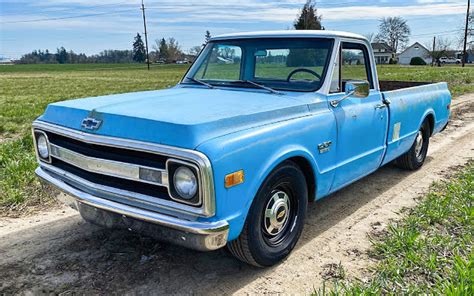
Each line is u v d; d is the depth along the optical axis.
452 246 3.71
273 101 3.61
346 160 4.19
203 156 2.65
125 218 3.02
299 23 58.44
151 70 64.88
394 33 90.94
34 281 3.29
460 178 5.70
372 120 4.54
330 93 4.00
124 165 2.93
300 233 3.78
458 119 10.73
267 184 3.22
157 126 2.83
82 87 26.55
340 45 4.11
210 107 3.27
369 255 3.73
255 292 3.20
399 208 4.82
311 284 3.30
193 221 2.74
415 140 6.00
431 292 3.04
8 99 17.91
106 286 3.24
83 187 3.23
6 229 4.22
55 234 4.09
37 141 3.69
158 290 3.20
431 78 25.38
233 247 3.27
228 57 4.49
